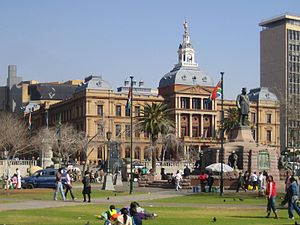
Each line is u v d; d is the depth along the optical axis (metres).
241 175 60.38
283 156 102.38
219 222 30.75
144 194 57.34
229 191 61.75
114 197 52.59
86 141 146.25
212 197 52.75
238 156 73.00
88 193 45.97
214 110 180.75
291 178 33.53
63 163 117.06
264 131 188.88
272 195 33.88
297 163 105.25
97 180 88.06
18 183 66.56
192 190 64.38
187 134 178.12
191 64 184.50
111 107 172.50
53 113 199.12
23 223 29.84
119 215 25.14
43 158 112.62
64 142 136.62
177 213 36.22
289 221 31.91
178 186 65.50
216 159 74.50
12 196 52.91
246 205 43.41
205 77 182.88
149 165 125.50
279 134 190.75
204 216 34.41
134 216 25.39
